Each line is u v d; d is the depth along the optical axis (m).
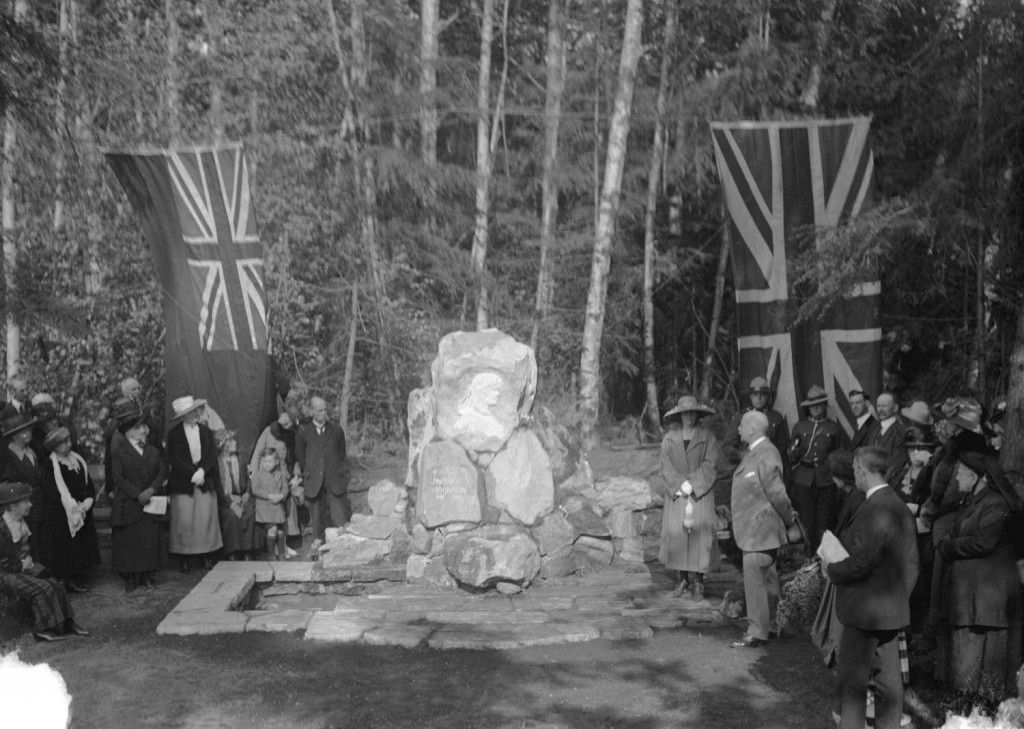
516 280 21.17
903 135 16.08
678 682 6.97
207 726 6.22
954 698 6.37
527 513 10.06
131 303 16.50
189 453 11.03
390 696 6.71
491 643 7.79
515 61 23.67
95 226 16.72
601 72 20.98
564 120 20.30
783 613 7.95
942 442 7.68
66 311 11.97
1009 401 7.45
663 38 20.88
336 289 17.72
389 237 19.14
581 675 7.13
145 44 18.56
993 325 14.97
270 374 12.74
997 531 6.07
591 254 20.58
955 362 16.52
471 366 10.30
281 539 11.92
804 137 11.77
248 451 12.66
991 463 6.26
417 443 10.80
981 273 13.12
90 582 10.65
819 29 18.56
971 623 6.20
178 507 10.95
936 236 12.85
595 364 15.68
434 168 18.66
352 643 7.98
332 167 19.33
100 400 15.72
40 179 16.53
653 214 19.75
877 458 5.68
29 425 9.70
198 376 12.74
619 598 9.24
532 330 18.77
